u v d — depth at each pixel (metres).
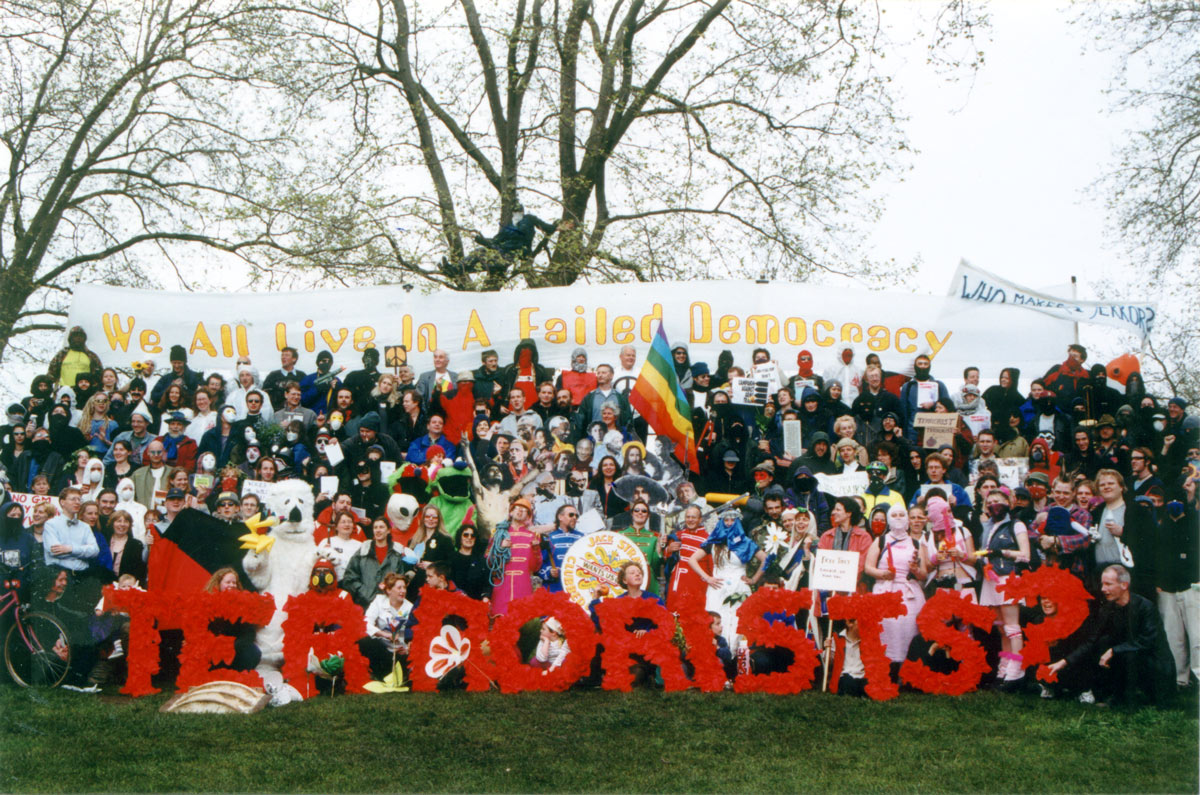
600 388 14.92
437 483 12.48
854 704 10.38
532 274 20.05
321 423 14.16
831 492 13.06
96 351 16.12
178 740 9.38
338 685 10.91
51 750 9.10
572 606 10.91
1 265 21.11
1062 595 10.53
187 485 12.81
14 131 21.34
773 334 15.96
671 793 8.34
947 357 15.87
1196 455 12.87
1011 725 9.78
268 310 16.14
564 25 21.58
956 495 12.24
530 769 8.79
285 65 21.22
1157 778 8.59
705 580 11.43
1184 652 11.14
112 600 10.82
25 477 14.20
